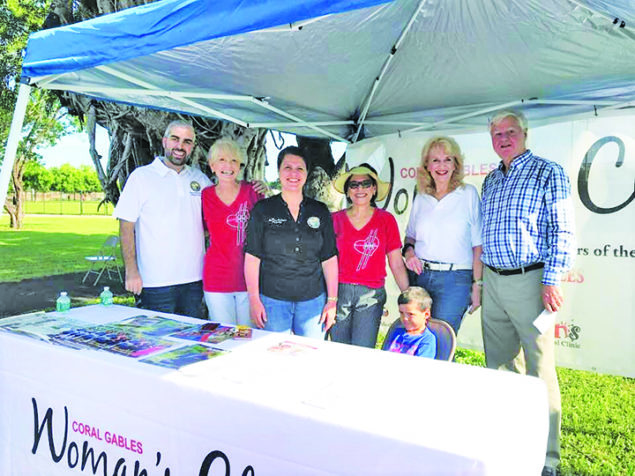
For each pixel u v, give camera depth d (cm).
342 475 124
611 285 356
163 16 186
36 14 1371
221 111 389
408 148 443
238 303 305
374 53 307
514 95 364
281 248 264
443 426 124
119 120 554
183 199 299
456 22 267
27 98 242
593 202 359
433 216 292
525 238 248
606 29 245
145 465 160
